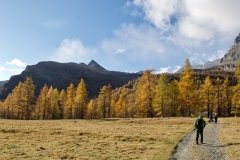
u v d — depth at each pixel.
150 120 73.00
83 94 114.88
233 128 50.09
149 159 25.66
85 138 41.09
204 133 42.75
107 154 28.84
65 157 27.67
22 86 114.75
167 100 95.19
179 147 30.89
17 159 26.92
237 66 81.88
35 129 51.44
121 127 57.44
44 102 121.56
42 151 30.92
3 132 47.50
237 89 83.31
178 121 67.56
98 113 130.25
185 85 91.19
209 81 102.44
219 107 113.81
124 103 131.88
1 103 159.12
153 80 96.94
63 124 65.50
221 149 29.56
